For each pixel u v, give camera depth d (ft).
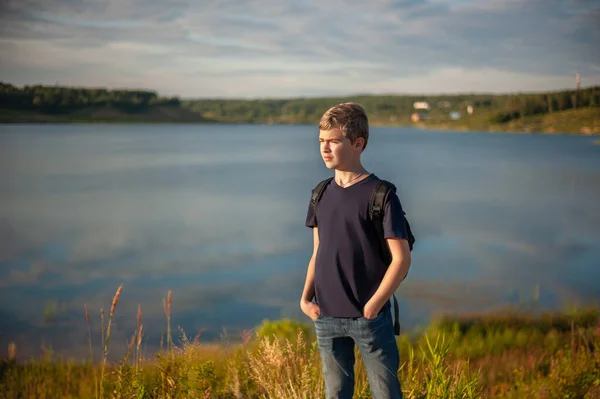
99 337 50.67
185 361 10.77
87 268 90.22
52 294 72.69
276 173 292.81
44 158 413.39
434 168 318.24
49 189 229.86
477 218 146.92
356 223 7.73
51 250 107.24
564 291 71.46
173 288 75.97
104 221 147.95
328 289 7.97
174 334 52.08
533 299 66.23
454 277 79.87
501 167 334.24
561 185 241.76
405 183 239.71
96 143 615.98
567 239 116.57
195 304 66.90
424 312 59.06
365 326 7.75
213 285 77.56
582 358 16.11
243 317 60.18
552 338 36.68
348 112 7.80
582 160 399.44
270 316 60.54
